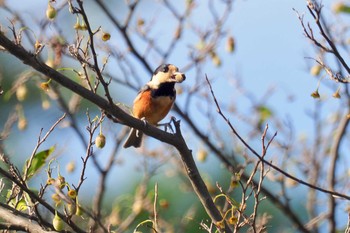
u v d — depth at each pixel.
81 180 8.46
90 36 7.95
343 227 12.81
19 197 9.02
